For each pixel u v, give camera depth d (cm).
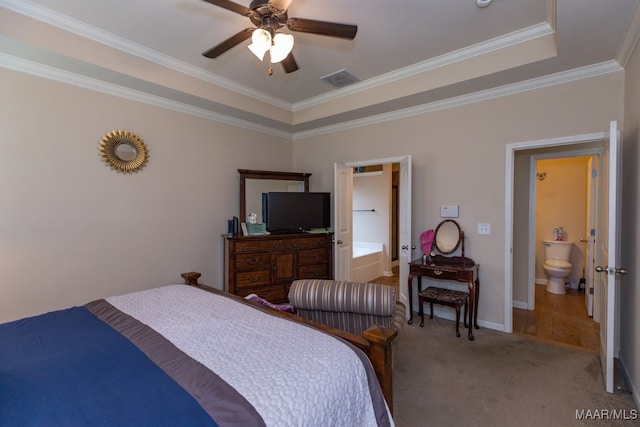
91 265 298
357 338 146
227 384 107
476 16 238
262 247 389
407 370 252
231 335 146
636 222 216
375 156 413
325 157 465
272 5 172
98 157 302
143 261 333
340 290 208
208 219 389
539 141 300
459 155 347
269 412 95
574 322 354
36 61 257
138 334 149
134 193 326
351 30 192
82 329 157
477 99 332
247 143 433
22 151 261
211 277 392
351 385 120
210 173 391
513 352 281
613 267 212
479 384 231
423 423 191
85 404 98
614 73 265
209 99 345
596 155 360
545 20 245
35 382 110
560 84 289
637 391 206
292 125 447
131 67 285
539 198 514
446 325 346
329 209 459
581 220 485
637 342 209
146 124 333
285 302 404
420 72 325
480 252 338
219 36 267
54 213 278
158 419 92
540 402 210
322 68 327
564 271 453
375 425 123
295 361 122
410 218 362
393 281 562
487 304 336
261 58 199
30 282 266
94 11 233
